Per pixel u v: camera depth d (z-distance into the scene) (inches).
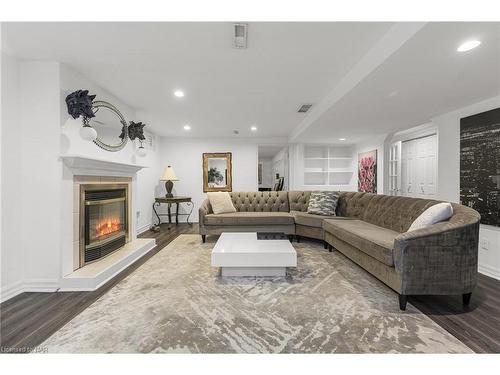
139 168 147.9
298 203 187.5
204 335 63.7
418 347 59.4
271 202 191.6
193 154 251.8
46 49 86.6
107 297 85.6
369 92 107.0
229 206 183.8
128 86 120.6
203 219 164.4
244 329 66.3
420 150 206.7
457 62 79.7
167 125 201.2
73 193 100.4
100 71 104.1
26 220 93.5
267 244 113.0
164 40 81.2
